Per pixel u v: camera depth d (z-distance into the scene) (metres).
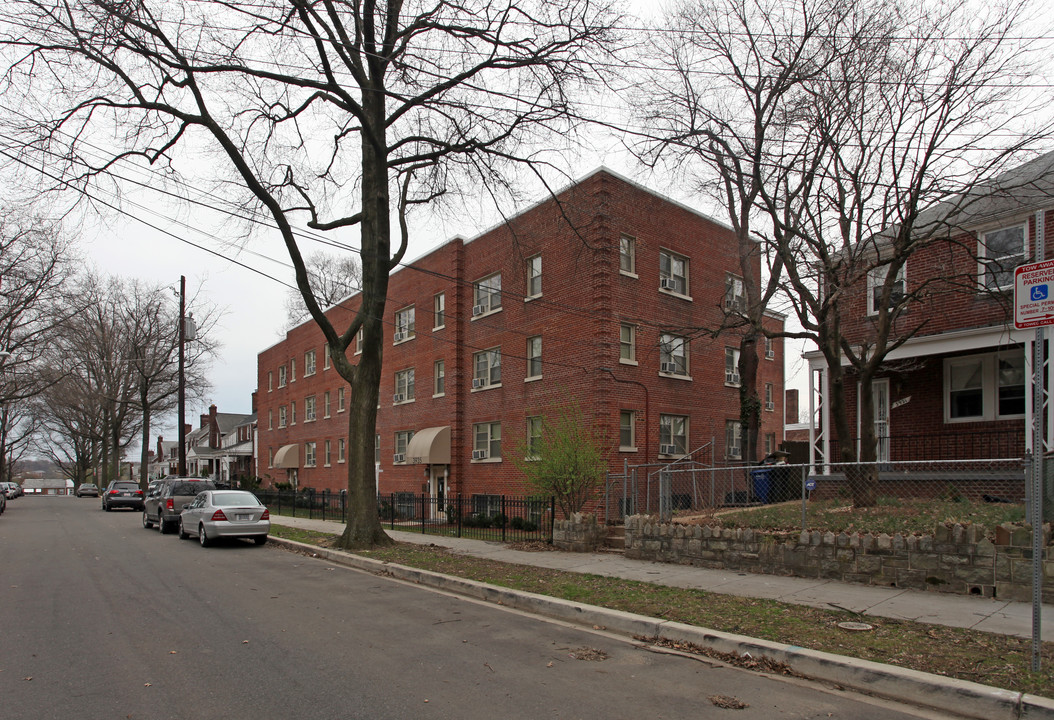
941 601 8.67
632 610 8.54
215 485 23.03
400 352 29.89
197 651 6.95
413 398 28.50
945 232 13.82
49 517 30.53
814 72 13.88
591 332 20.05
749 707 5.48
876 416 17.23
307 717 5.12
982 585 8.92
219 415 77.44
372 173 16.70
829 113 12.80
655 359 21.39
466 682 6.00
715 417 23.42
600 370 19.69
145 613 8.84
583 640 7.65
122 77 13.68
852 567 10.10
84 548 16.78
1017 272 5.93
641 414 20.64
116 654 6.84
